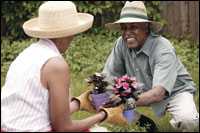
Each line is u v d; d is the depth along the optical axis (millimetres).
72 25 3408
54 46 3406
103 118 3559
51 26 3389
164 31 9469
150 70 4789
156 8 9445
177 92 4848
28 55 3381
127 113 3658
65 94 3277
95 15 9375
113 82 3826
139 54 4773
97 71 7875
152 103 4504
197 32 9391
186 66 8094
